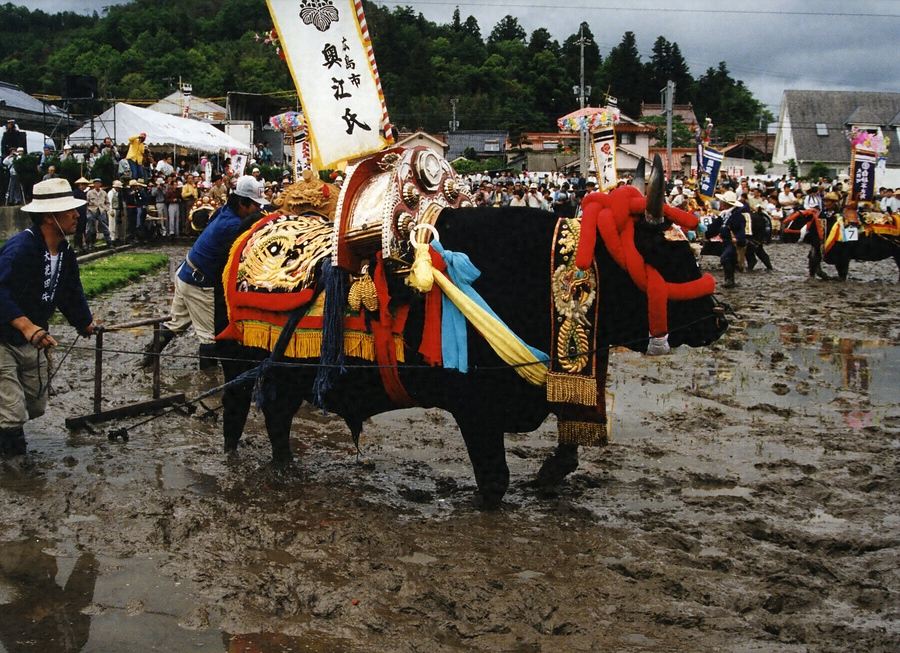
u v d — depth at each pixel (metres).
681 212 5.78
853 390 9.66
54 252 7.12
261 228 6.76
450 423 8.35
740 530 5.82
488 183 32.44
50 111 36.41
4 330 6.84
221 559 5.30
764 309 15.49
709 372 10.51
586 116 17.33
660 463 7.23
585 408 5.92
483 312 5.60
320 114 6.64
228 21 90.94
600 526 5.88
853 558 5.50
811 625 4.57
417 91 80.50
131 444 7.48
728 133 85.88
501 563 5.27
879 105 67.31
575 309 5.64
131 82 71.75
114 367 10.21
